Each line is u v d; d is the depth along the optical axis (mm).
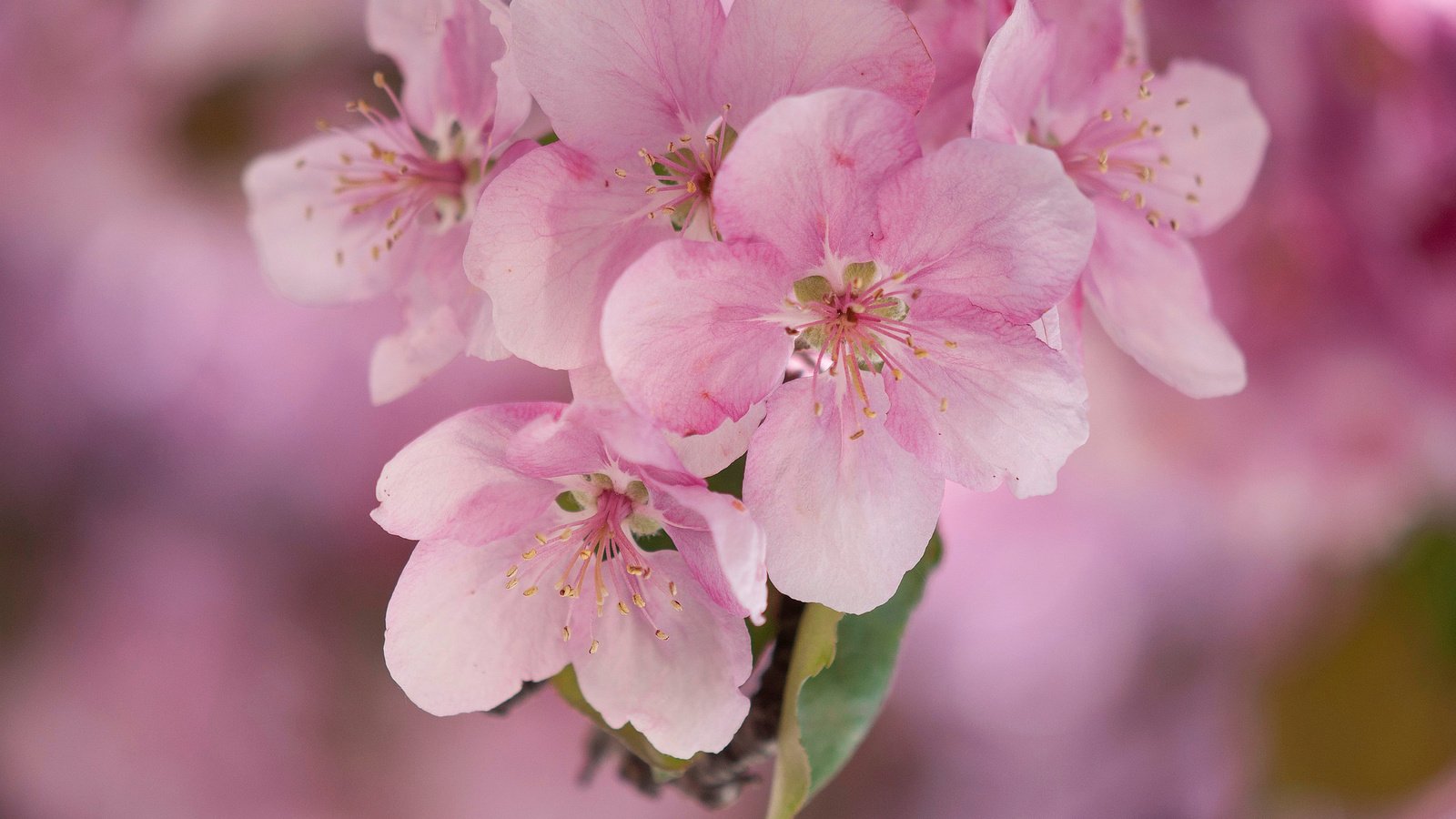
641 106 265
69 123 452
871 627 277
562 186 265
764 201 257
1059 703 440
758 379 264
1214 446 398
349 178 296
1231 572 427
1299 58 362
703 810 469
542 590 271
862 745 448
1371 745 423
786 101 249
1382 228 368
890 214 259
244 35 423
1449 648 415
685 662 268
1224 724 438
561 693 275
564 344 264
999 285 260
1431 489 395
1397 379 375
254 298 472
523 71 263
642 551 271
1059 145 294
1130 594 434
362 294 297
